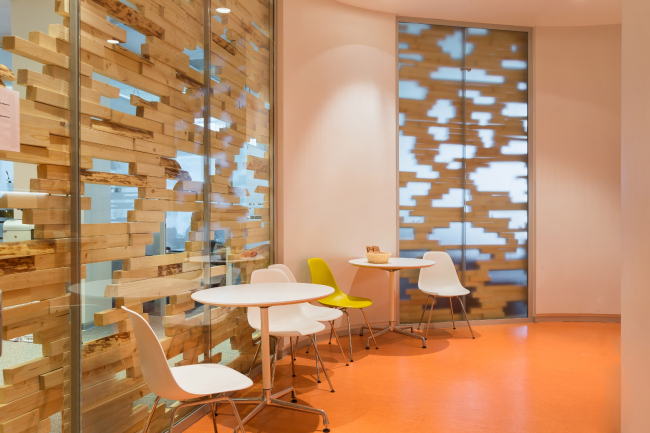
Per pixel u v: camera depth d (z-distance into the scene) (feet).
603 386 11.62
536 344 15.64
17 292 5.98
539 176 18.98
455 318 18.57
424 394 11.12
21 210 6.05
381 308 17.51
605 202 18.95
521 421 9.65
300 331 10.47
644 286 4.18
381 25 17.38
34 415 6.19
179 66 9.52
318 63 15.78
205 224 10.48
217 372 7.99
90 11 7.15
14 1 5.96
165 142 9.03
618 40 18.85
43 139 6.37
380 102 17.38
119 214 7.79
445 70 18.45
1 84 5.75
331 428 9.34
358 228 16.90
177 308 9.39
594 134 18.98
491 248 18.88
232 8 11.89
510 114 18.95
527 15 17.79
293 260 14.99
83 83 7.00
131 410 8.05
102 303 7.37
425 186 18.33
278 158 14.57
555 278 19.03
